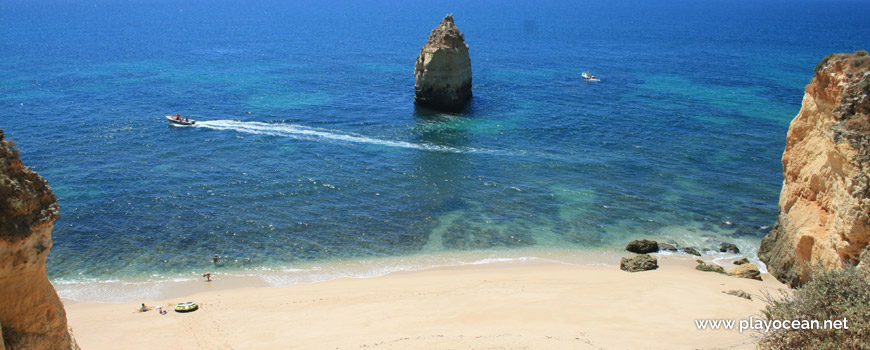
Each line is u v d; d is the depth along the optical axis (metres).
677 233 42.31
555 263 37.94
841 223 26.80
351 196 48.31
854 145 26.41
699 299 29.94
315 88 89.56
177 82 91.88
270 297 32.94
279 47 141.12
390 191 49.50
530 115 73.88
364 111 75.19
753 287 32.44
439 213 45.62
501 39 163.75
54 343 15.74
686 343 23.72
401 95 85.38
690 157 58.47
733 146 61.97
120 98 79.19
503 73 105.06
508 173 53.88
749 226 43.34
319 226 43.00
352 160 56.62
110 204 45.19
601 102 81.31
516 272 36.28
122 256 38.12
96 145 58.88
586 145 62.12
